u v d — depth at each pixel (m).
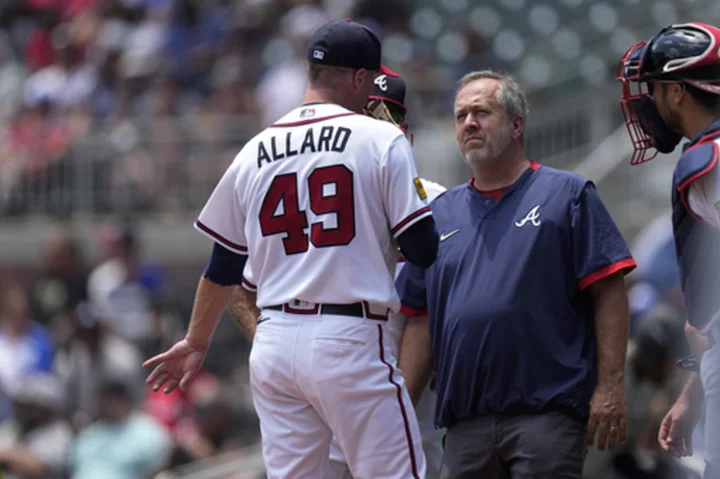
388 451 14.95
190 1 55.28
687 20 43.94
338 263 14.90
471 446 16.52
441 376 16.86
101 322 38.59
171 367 16.72
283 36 53.00
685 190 14.46
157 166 49.12
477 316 16.34
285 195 15.19
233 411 36.22
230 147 49.06
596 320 16.33
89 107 53.09
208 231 15.96
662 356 22.83
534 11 53.06
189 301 44.25
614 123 41.56
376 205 15.07
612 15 48.69
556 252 16.34
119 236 43.22
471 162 16.89
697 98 14.91
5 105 57.09
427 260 15.12
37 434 36.50
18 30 61.72
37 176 50.03
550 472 15.86
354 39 15.55
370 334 14.98
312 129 15.27
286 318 15.13
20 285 49.91
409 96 47.84
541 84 47.03
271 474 15.48
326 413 15.01
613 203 39.34
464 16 53.88
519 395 16.11
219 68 53.06
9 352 41.50
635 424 22.67
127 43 54.97
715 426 14.53
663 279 33.66
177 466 33.81
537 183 16.77
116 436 34.81
